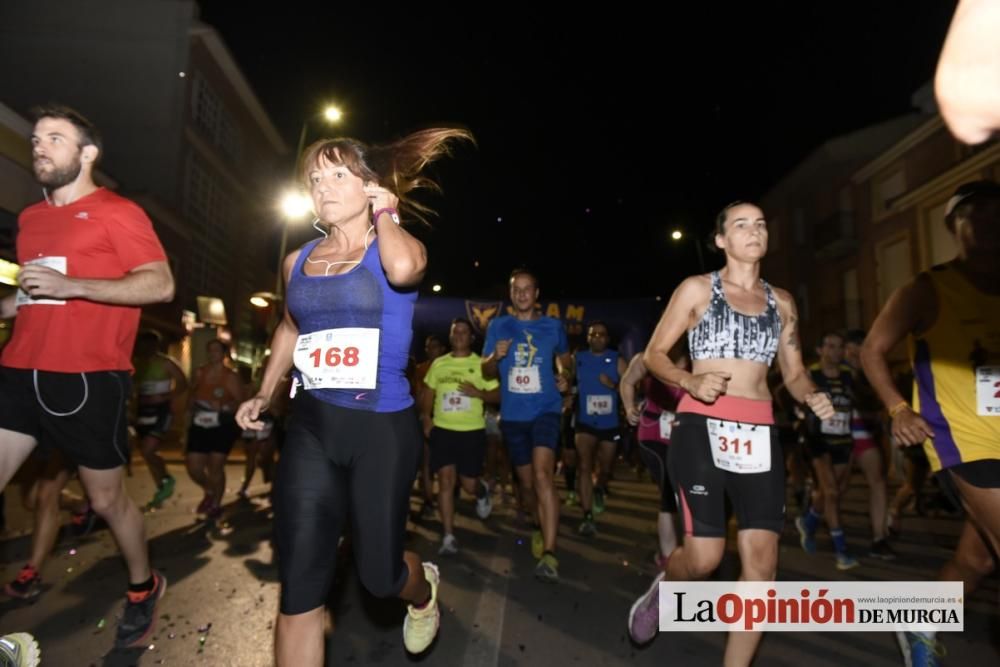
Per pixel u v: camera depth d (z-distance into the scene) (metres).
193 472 6.87
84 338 3.02
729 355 3.07
